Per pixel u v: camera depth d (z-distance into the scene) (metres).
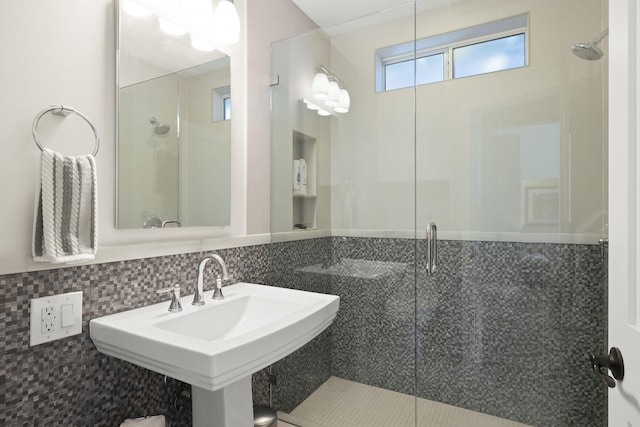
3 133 0.94
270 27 1.99
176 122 1.43
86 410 1.09
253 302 1.44
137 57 1.28
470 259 1.83
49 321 1.00
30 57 0.99
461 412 1.82
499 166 1.77
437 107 1.90
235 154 1.75
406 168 1.96
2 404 0.92
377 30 2.00
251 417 1.30
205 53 1.57
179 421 1.39
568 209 1.65
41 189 0.95
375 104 2.01
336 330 2.09
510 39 1.75
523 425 1.72
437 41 1.89
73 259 0.98
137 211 1.27
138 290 1.25
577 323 1.64
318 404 2.01
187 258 1.45
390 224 1.99
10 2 0.95
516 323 1.74
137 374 1.24
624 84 0.63
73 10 1.09
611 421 0.68
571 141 1.64
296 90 2.04
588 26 1.60
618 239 0.66
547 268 1.69
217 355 0.82
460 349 1.85
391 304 1.98
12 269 0.94
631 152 0.61
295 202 2.04
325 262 2.10
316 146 2.07
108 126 1.19
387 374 1.98
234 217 1.74
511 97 1.75
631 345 0.60
